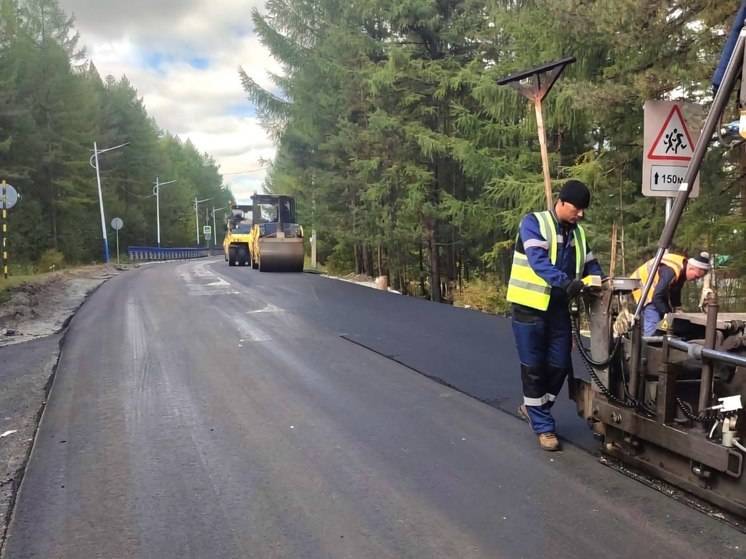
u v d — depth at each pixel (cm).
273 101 2773
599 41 1039
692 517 349
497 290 1703
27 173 3734
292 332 933
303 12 2588
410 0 1780
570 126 1224
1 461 455
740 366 326
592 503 371
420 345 813
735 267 955
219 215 12588
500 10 1380
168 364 741
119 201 5712
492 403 564
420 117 1928
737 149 901
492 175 1505
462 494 388
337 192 2673
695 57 919
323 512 368
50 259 3186
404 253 2459
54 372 721
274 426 516
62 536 347
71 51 4872
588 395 451
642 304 398
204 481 413
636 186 1179
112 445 480
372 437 488
